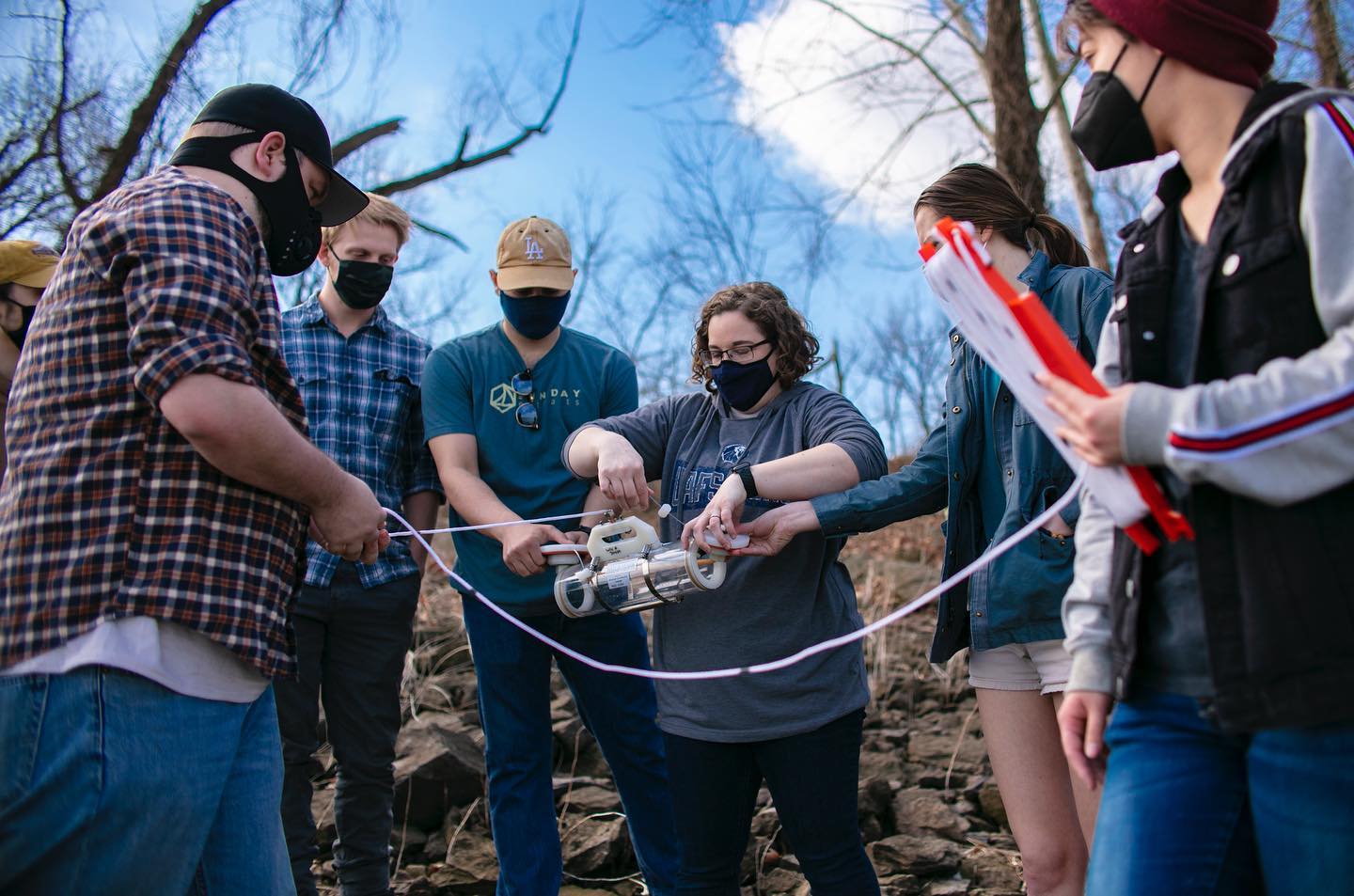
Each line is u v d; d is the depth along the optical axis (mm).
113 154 6434
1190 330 1697
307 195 2301
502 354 3451
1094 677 1802
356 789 3340
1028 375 1741
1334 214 1480
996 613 2512
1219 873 1614
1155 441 1530
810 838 2654
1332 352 1435
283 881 2115
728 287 2984
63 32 6234
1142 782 1671
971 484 2664
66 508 1869
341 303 3578
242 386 1880
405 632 3475
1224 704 1516
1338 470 1439
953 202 2641
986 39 6723
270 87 2277
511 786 3211
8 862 1812
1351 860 1457
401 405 3588
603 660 3301
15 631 1842
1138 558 1713
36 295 2861
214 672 1937
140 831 1841
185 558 1895
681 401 3115
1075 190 8539
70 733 1803
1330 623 1453
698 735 2717
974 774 4391
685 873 2746
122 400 1901
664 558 2703
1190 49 1681
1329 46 6305
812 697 2674
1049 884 2498
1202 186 1737
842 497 2643
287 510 2066
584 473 3059
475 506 3176
